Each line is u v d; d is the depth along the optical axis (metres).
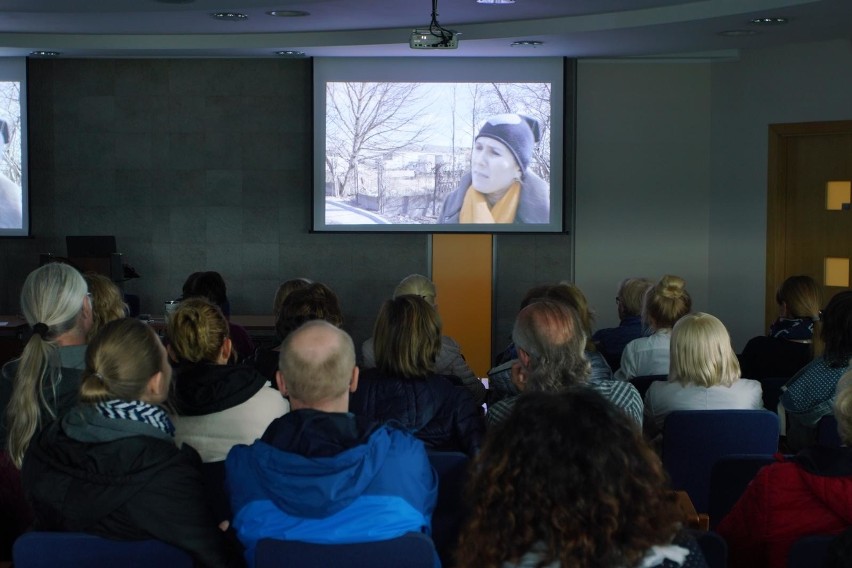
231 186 9.30
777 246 8.89
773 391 4.51
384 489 2.01
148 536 2.15
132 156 9.26
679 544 1.33
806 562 2.03
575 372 2.87
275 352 4.07
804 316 4.91
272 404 2.83
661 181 9.38
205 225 9.33
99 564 2.14
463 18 7.64
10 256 9.30
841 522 2.19
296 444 2.01
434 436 3.18
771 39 8.02
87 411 2.19
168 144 9.26
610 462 1.25
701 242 9.38
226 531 2.38
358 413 3.17
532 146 9.05
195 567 2.21
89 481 2.12
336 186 9.15
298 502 1.95
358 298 9.38
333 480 1.94
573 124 9.10
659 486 1.29
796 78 8.63
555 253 9.29
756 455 2.82
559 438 1.26
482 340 9.30
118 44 8.50
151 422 2.24
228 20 7.66
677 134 9.35
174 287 9.36
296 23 7.84
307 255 9.35
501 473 1.28
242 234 9.34
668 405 3.63
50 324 2.86
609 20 7.43
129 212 9.30
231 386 2.79
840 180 8.57
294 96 9.21
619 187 9.41
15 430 2.65
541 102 9.02
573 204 9.23
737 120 9.08
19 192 9.16
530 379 2.85
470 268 9.24
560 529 1.23
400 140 9.10
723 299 9.28
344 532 1.98
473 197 9.14
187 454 2.26
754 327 9.09
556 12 7.36
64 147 9.23
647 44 8.23
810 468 2.17
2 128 9.09
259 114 9.24
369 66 9.03
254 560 2.01
